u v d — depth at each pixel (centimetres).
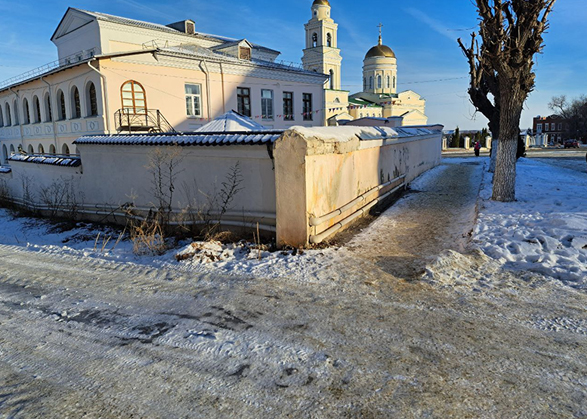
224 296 546
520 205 990
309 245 737
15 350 426
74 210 1232
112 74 1939
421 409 309
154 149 962
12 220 1348
